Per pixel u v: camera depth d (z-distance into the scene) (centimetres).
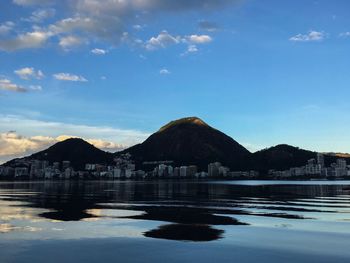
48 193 13362
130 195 12169
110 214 6316
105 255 3388
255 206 7894
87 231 4559
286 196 11531
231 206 7912
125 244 3809
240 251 3541
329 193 13312
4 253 3425
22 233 4381
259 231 4581
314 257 3334
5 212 6475
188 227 4891
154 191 15212
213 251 3538
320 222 5353
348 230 4666
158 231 4578
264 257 3334
